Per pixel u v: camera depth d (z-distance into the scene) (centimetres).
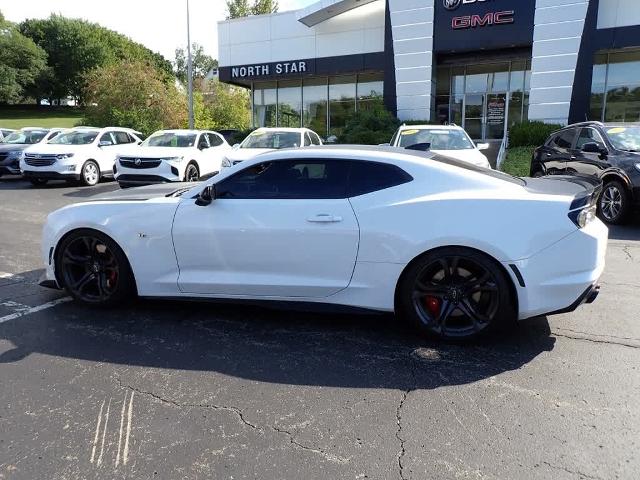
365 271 407
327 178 423
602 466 259
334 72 2394
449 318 407
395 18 2147
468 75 2297
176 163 1254
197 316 466
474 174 412
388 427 294
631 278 586
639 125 965
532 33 1958
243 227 425
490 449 273
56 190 1434
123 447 277
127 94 3156
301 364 373
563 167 1043
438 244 388
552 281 380
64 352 392
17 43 6869
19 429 293
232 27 2539
